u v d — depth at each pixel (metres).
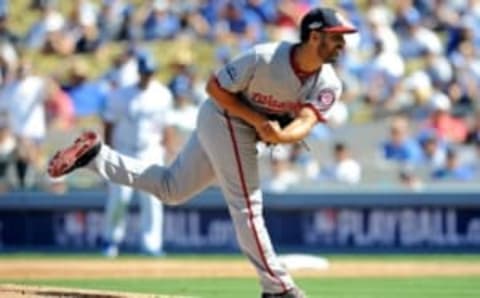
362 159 67.88
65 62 76.31
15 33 79.12
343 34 26.25
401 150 66.25
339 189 63.69
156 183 29.17
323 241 61.72
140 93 55.00
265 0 78.06
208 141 27.73
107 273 49.09
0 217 63.81
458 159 66.38
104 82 72.00
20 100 65.25
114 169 29.22
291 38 75.94
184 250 61.88
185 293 39.62
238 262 55.44
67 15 79.62
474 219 60.94
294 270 51.12
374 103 70.94
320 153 67.31
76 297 31.59
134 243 61.53
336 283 44.50
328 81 26.98
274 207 61.78
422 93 70.56
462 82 72.75
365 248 61.50
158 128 55.56
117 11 79.06
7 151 65.19
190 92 68.69
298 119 26.77
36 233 63.47
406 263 55.47
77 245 62.91
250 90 27.08
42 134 65.94
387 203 61.31
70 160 29.03
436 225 61.16
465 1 79.44
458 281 45.78
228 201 27.92
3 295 31.56
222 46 75.62
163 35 77.50
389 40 73.62
